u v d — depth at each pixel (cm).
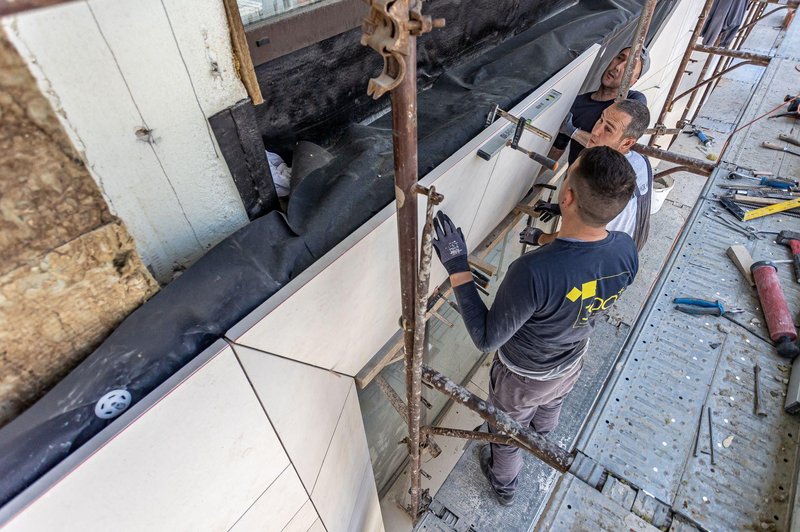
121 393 90
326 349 140
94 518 90
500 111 168
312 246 122
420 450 201
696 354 175
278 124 156
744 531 130
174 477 104
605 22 268
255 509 144
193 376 93
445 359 393
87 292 89
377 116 202
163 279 116
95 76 77
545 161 169
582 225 136
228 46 96
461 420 426
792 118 281
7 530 74
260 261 113
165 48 85
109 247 88
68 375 90
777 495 137
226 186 117
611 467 145
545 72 219
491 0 227
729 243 211
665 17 331
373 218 128
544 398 192
